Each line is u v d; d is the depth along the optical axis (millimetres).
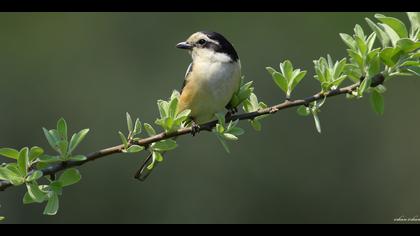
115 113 18000
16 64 19547
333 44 18703
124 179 15977
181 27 19281
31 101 18562
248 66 18188
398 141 16672
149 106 18141
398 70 6285
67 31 19906
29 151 5824
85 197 15859
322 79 6277
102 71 19078
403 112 17234
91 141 17406
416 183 16375
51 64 19266
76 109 18203
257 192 15758
